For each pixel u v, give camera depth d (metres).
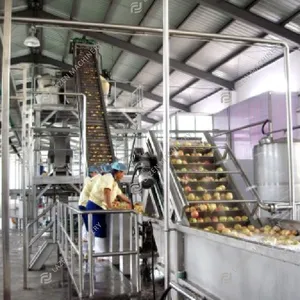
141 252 4.28
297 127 7.53
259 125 9.59
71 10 11.79
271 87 11.74
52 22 3.63
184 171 5.51
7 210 2.64
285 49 4.34
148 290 4.29
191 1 9.48
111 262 4.69
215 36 3.98
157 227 4.60
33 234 8.61
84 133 7.27
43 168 14.56
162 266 4.26
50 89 11.16
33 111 10.60
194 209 4.88
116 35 12.22
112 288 3.58
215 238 2.72
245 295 2.39
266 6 8.93
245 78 13.16
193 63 13.19
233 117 11.12
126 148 13.45
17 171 18.34
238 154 10.71
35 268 7.16
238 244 2.39
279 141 6.04
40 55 15.70
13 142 14.50
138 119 12.02
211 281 2.89
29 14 12.23
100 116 9.94
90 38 12.91
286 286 1.99
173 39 11.54
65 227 5.18
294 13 8.93
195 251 3.20
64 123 12.26
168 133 3.38
